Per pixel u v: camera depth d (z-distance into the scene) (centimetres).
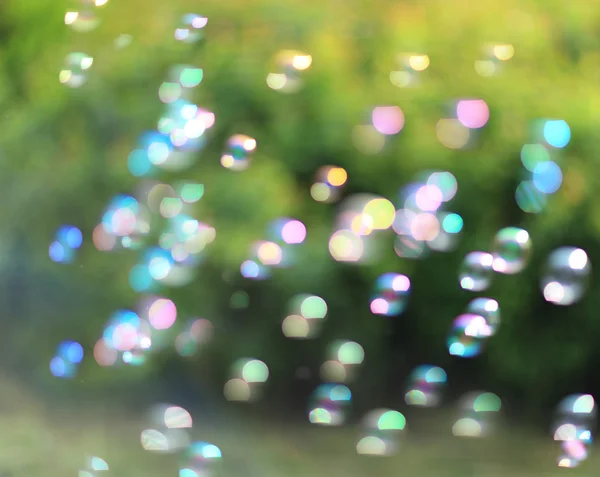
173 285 129
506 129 128
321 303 129
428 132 129
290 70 129
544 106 128
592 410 129
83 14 128
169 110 129
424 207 129
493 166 128
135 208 128
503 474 122
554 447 127
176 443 124
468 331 127
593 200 128
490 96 129
